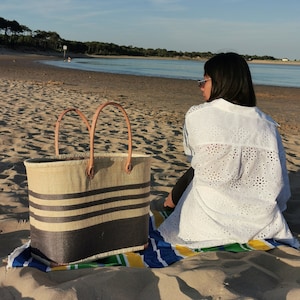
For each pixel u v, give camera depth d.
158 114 9.94
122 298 2.23
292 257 2.75
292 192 4.51
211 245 2.81
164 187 4.45
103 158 2.54
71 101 11.25
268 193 2.85
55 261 2.53
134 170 2.68
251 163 2.81
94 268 2.54
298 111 12.16
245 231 2.84
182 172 5.13
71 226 2.50
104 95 13.70
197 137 2.85
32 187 2.50
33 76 21.44
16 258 2.57
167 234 3.02
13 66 31.80
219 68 2.88
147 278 2.42
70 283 2.29
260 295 2.28
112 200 2.64
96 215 2.58
